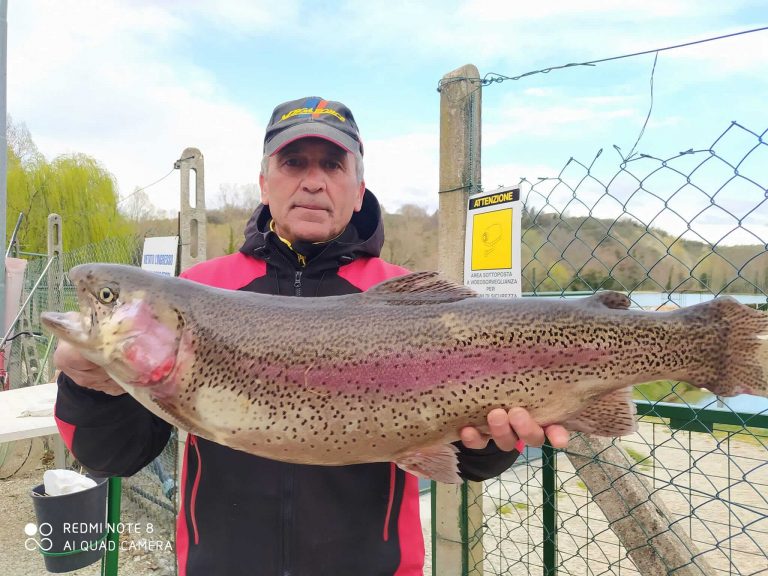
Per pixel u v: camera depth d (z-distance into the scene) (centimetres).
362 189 283
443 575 328
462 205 319
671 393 285
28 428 394
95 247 830
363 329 203
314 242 255
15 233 1030
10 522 550
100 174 2627
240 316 206
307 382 199
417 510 228
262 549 209
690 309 210
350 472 218
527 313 205
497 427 195
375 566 211
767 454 477
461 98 318
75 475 438
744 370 204
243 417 201
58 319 202
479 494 328
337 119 254
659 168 237
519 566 426
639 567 289
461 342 201
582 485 546
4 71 869
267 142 262
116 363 200
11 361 896
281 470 215
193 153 505
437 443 203
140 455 225
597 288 270
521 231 275
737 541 429
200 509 218
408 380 199
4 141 871
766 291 221
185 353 202
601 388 205
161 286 207
